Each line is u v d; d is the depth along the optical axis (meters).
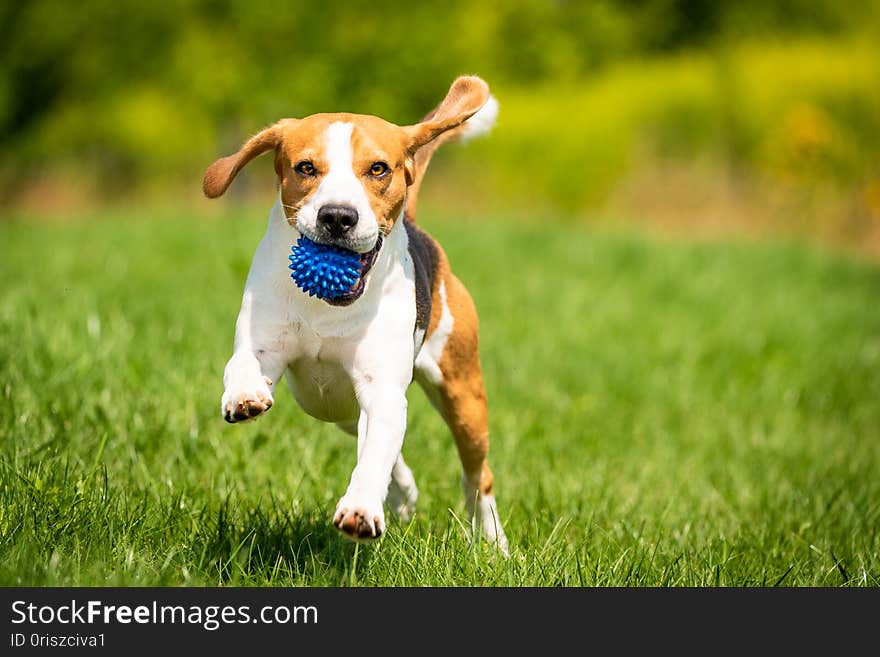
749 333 15.66
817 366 14.31
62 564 5.61
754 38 37.88
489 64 36.56
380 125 5.83
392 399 5.87
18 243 19.30
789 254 23.95
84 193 39.25
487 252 20.50
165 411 8.25
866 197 32.53
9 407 7.70
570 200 33.97
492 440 9.50
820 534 7.80
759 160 32.69
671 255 21.67
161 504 6.49
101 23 35.66
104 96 36.16
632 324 15.63
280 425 8.34
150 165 38.06
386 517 7.20
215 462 7.62
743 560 6.92
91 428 7.82
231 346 10.69
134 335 10.48
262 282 5.89
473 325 6.96
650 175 33.78
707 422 11.63
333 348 5.91
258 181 36.44
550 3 39.09
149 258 17.47
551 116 34.28
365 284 5.71
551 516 7.36
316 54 32.50
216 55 32.03
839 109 32.66
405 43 33.41
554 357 13.10
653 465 9.58
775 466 9.88
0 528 5.92
